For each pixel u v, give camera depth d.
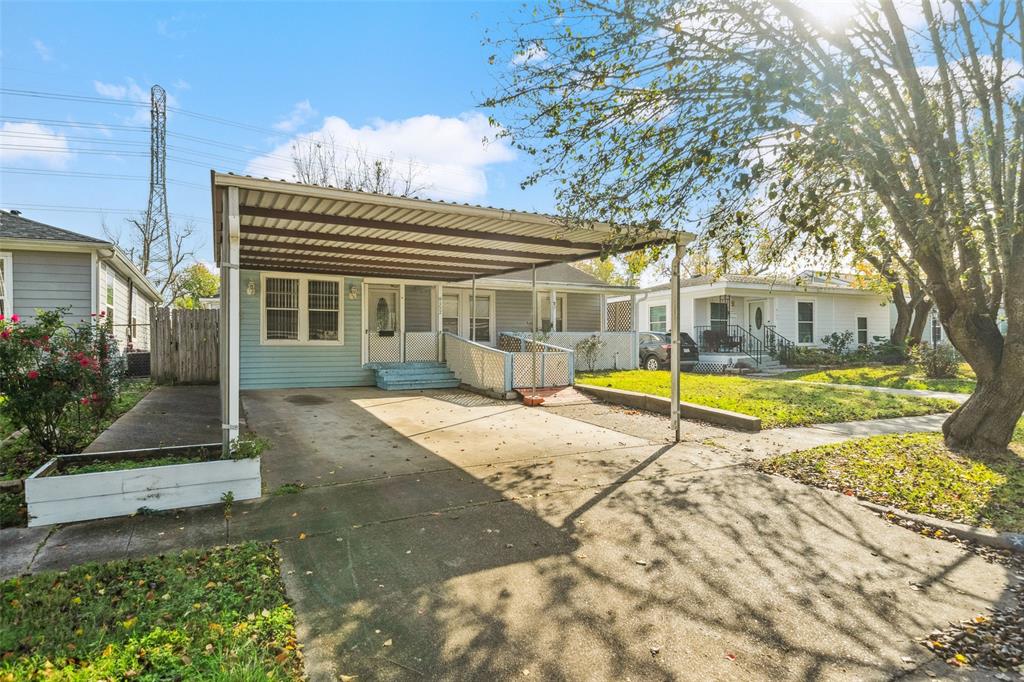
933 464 6.04
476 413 10.01
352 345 13.89
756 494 5.25
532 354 12.20
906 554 3.93
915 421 8.91
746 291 21.08
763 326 22.00
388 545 3.99
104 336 7.47
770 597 3.29
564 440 7.70
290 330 13.19
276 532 4.20
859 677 2.54
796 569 3.67
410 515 4.62
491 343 17.92
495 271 13.16
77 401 6.05
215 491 4.83
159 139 34.50
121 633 2.71
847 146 5.06
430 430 8.35
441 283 15.01
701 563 3.74
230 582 3.32
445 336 14.91
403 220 7.50
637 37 5.23
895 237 6.91
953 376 15.36
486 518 4.57
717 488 5.43
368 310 14.56
